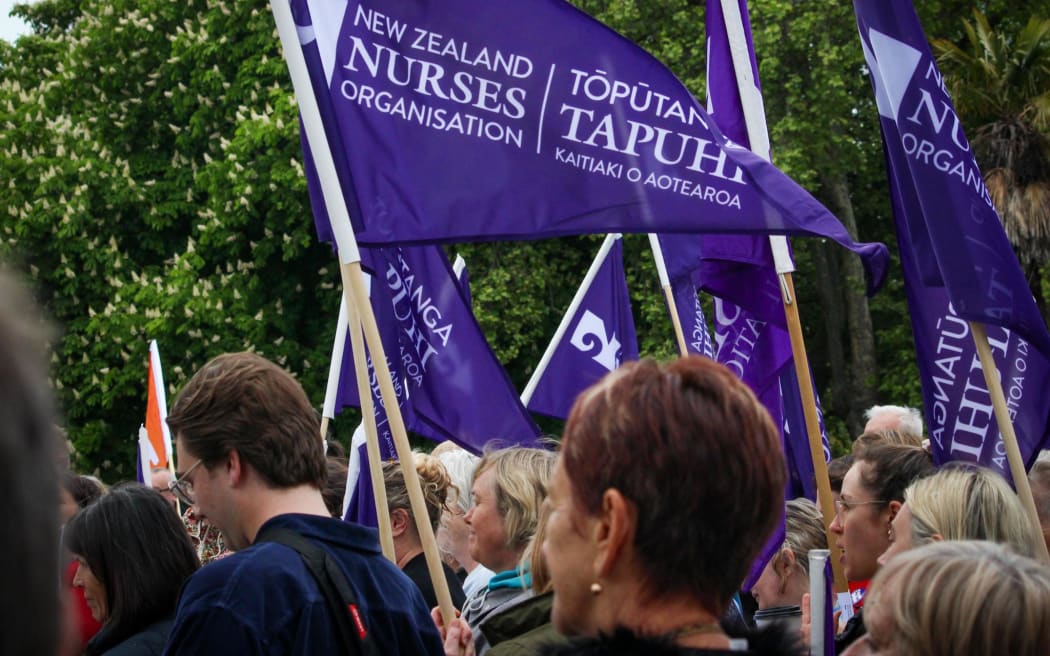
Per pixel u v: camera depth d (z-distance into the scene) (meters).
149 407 6.66
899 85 3.79
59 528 0.82
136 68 18.73
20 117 18.62
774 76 17.08
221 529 2.46
